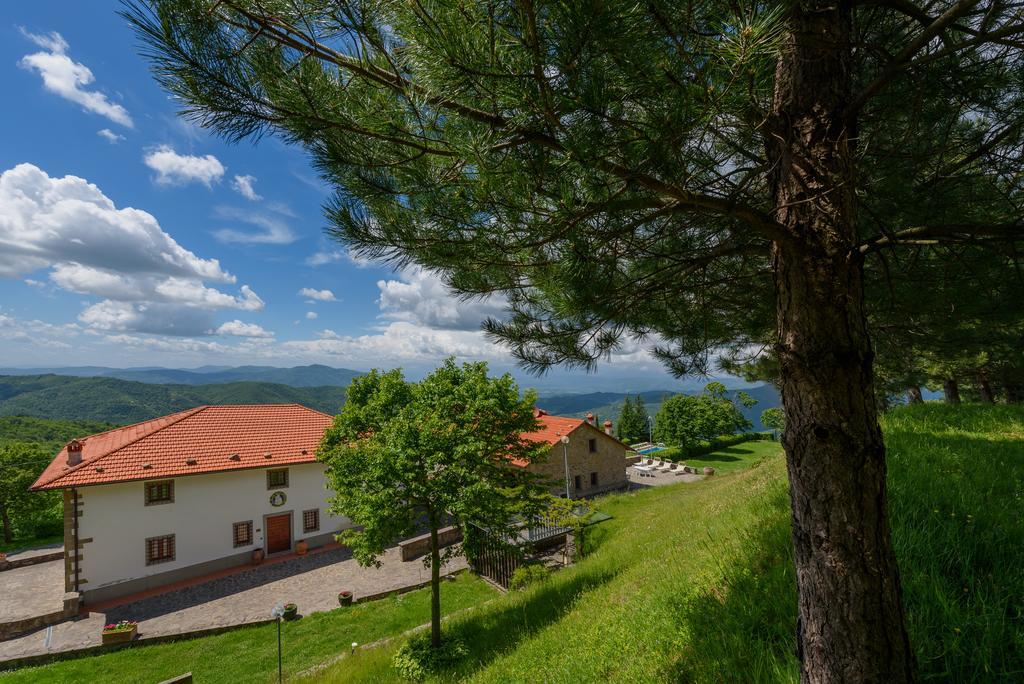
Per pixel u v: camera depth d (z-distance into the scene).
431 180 3.48
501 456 12.59
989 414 8.63
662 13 1.97
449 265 4.11
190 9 2.43
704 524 9.54
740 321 5.54
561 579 12.13
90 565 17.88
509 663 6.92
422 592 17.22
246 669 13.02
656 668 4.41
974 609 3.13
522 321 5.00
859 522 2.38
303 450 23.98
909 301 4.81
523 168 2.69
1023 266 4.07
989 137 3.75
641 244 3.81
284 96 2.84
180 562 19.75
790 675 3.23
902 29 3.42
